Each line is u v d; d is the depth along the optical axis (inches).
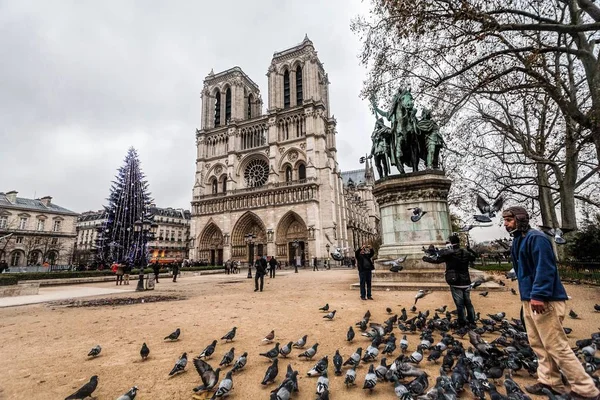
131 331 326.3
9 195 3225.9
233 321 358.9
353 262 2176.4
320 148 2576.3
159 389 181.2
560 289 159.5
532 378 185.9
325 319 351.6
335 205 2679.6
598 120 488.4
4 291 701.3
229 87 3250.5
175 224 4160.9
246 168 2906.0
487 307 393.7
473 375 159.3
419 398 135.0
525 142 1014.4
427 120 667.4
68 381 196.1
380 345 247.8
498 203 304.5
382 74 668.1
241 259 2593.5
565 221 909.2
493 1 491.5
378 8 553.6
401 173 636.7
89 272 1296.8
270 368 173.9
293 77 2859.3
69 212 3548.2
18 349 269.4
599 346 212.8
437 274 550.9
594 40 556.4
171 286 937.5
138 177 1995.6
